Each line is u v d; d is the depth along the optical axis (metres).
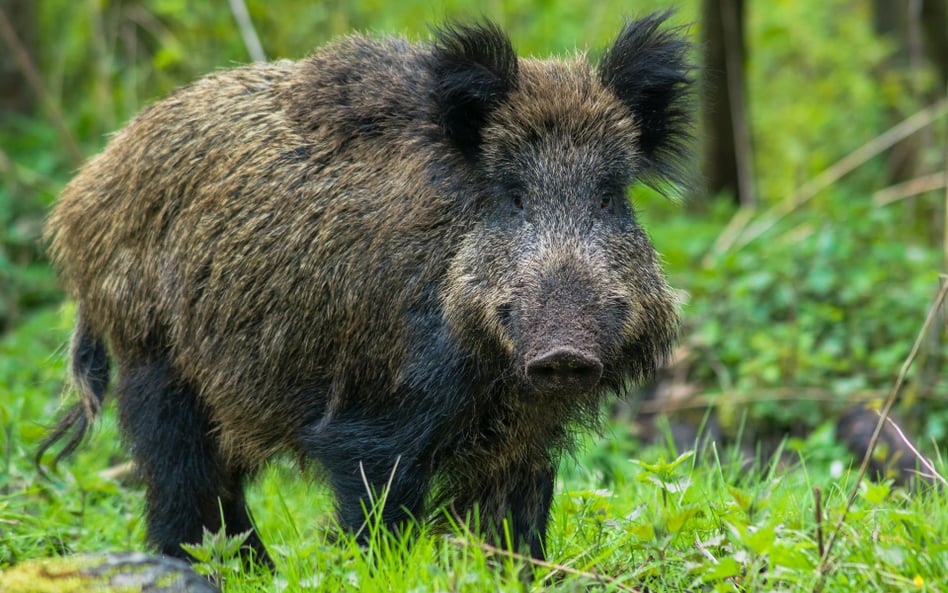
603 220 9.15
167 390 10.57
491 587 7.17
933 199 22.69
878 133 28.81
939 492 9.33
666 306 9.61
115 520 11.48
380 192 9.45
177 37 23.48
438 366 9.02
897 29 28.81
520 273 8.69
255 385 9.94
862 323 17.72
